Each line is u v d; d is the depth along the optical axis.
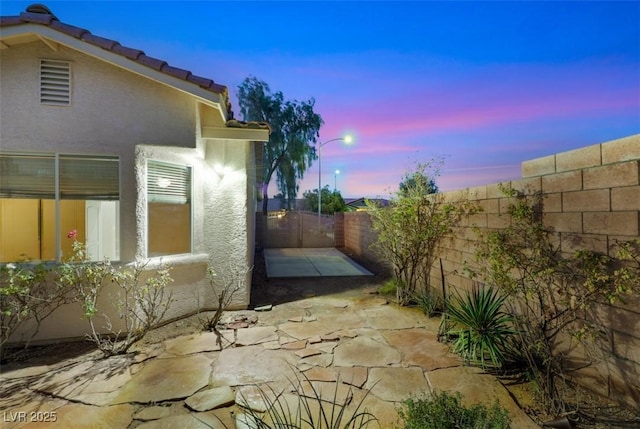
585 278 3.08
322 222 17.00
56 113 4.75
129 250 5.00
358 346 4.50
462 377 3.59
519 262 3.56
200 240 6.06
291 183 25.11
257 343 4.65
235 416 3.00
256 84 24.75
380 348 4.42
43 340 4.62
